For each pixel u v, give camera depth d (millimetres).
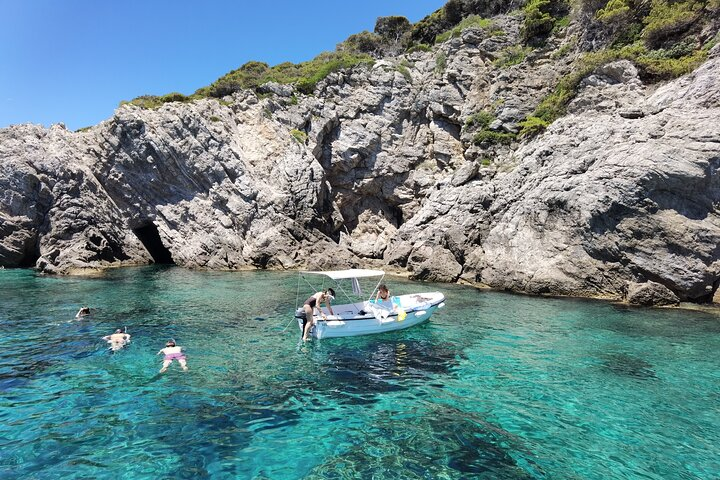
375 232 39219
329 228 36219
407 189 38125
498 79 34625
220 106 36438
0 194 29656
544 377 10039
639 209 19031
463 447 6926
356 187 38969
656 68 24609
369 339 13195
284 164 34625
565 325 14914
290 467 6301
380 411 8211
